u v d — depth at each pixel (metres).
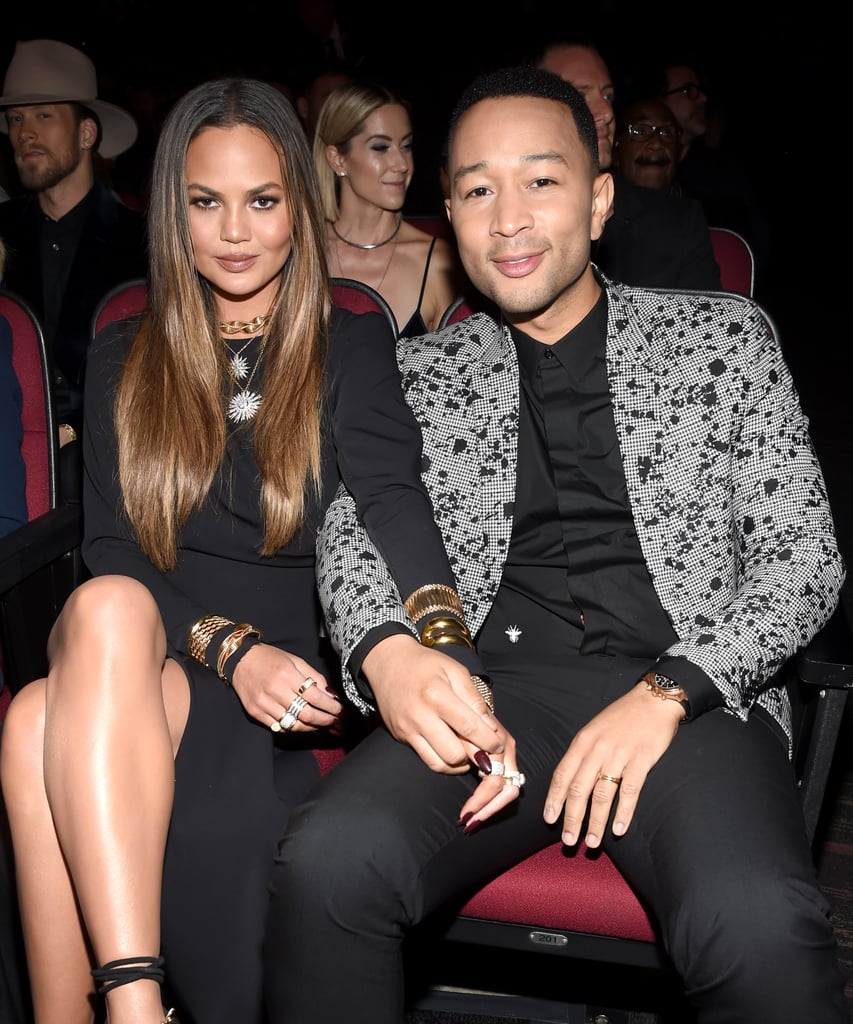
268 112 1.62
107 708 1.39
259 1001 1.48
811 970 1.24
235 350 1.71
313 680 1.56
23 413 2.03
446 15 10.10
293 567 1.74
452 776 1.43
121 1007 1.33
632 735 1.42
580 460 1.63
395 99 2.72
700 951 1.27
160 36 6.27
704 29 11.30
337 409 1.68
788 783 1.43
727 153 5.31
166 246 1.65
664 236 2.68
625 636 1.66
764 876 1.27
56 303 3.01
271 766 1.55
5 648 1.79
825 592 1.52
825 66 12.11
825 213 10.95
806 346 6.64
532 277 1.57
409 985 1.89
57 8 5.37
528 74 1.59
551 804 1.42
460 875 1.41
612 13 10.68
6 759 1.45
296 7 6.73
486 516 1.66
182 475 1.66
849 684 1.45
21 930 1.60
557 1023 1.78
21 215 3.03
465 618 1.65
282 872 1.33
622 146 3.33
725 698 1.45
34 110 2.90
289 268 1.68
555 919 1.44
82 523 1.84
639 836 1.41
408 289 2.83
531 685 1.63
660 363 1.62
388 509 1.60
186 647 1.62
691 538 1.60
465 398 1.69
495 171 1.56
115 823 1.37
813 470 1.60
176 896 1.48
